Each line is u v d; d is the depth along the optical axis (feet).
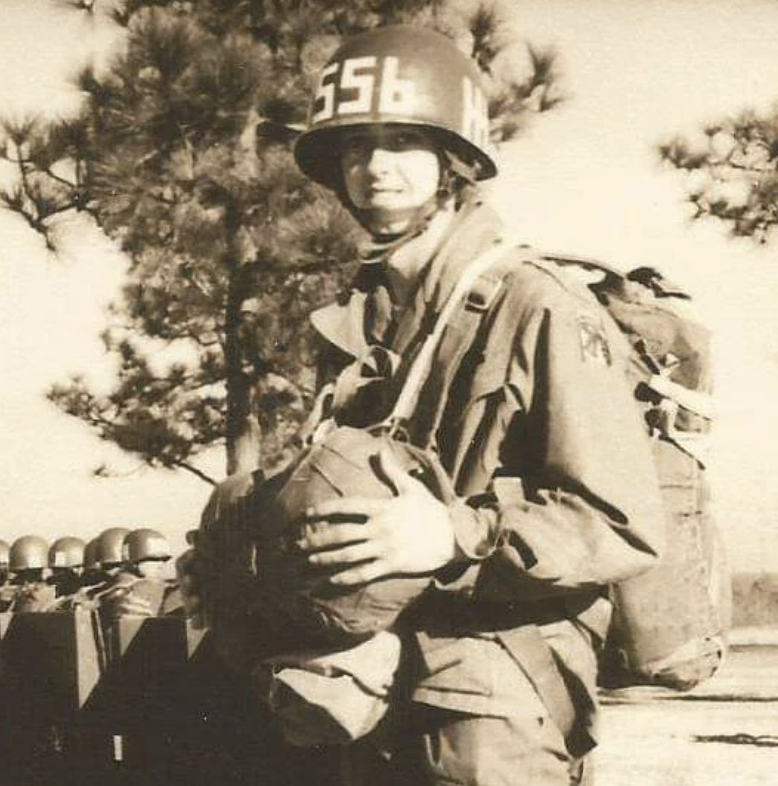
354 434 8.39
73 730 14.97
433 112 9.23
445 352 8.82
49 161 49.98
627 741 35.01
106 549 39.86
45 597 44.39
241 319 49.85
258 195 46.52
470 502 8.54
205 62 46.44
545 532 8.24
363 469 8.15
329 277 48.03
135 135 47.52
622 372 8.78
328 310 9.84
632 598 9.02
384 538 7.91
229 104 46.70
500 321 8.71
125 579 31.17
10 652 15.72
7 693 15.70
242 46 46.80
